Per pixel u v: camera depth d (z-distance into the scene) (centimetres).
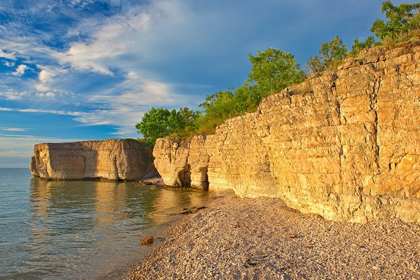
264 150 2231
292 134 1367
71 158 6562
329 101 1169
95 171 6456
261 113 1616
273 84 3350
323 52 2088
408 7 1948
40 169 6950
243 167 2552
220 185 3512
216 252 1120
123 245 1493
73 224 2011
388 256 831
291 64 3541
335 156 1155
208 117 4594
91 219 2188
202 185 3922
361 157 1065
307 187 1346
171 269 1052
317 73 1302
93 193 4009
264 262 945
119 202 3094
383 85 999
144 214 2359
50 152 6494
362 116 1053
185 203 2878
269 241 1157
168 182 4578
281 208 1647
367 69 1042
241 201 2316
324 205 1234
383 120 1001
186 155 4216
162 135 6394
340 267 834
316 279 790
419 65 916
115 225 1964
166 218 2159
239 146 2606
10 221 2134
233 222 1568
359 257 866
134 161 6122
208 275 909
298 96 1310
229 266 953
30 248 1464
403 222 951
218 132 3072
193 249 1223
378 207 1014
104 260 1276
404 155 954
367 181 1056
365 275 769
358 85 1059
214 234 1398
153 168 6412
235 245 1171
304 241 1085
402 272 746
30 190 4478
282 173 1584
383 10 2058
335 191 1177
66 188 4772
